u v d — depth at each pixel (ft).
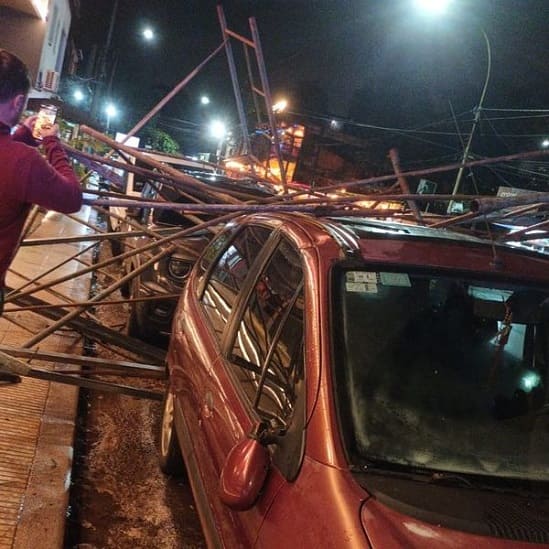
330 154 98.48
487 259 9.20
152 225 23.04
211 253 13.74
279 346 8.04
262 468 6.44
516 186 76.54
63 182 7.38
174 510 11.96
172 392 12.47
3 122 7.02
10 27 52.42
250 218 12.26
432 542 5.40
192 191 15.72
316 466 6.17
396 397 7.15
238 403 8.23
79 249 32.76
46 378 12.87
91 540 10.62
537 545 5.60
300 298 8.11
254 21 19.52
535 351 8.40
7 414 13.19
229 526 7.23
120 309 24.77
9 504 10.31
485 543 5.51
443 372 7.68
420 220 13.85
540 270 9.23
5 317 16.65
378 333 7.64
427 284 8.38
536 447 7.26
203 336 10.89
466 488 6.31
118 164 13.75
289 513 6.00
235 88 22.90
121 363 13.66
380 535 5.37
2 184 6.95
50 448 12.34
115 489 12.31
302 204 12.76
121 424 15.28
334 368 7.02
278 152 19.04
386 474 6.21
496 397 7.72
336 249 8.54
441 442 6.90
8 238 7.32
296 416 6.84
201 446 9.05
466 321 8.28
